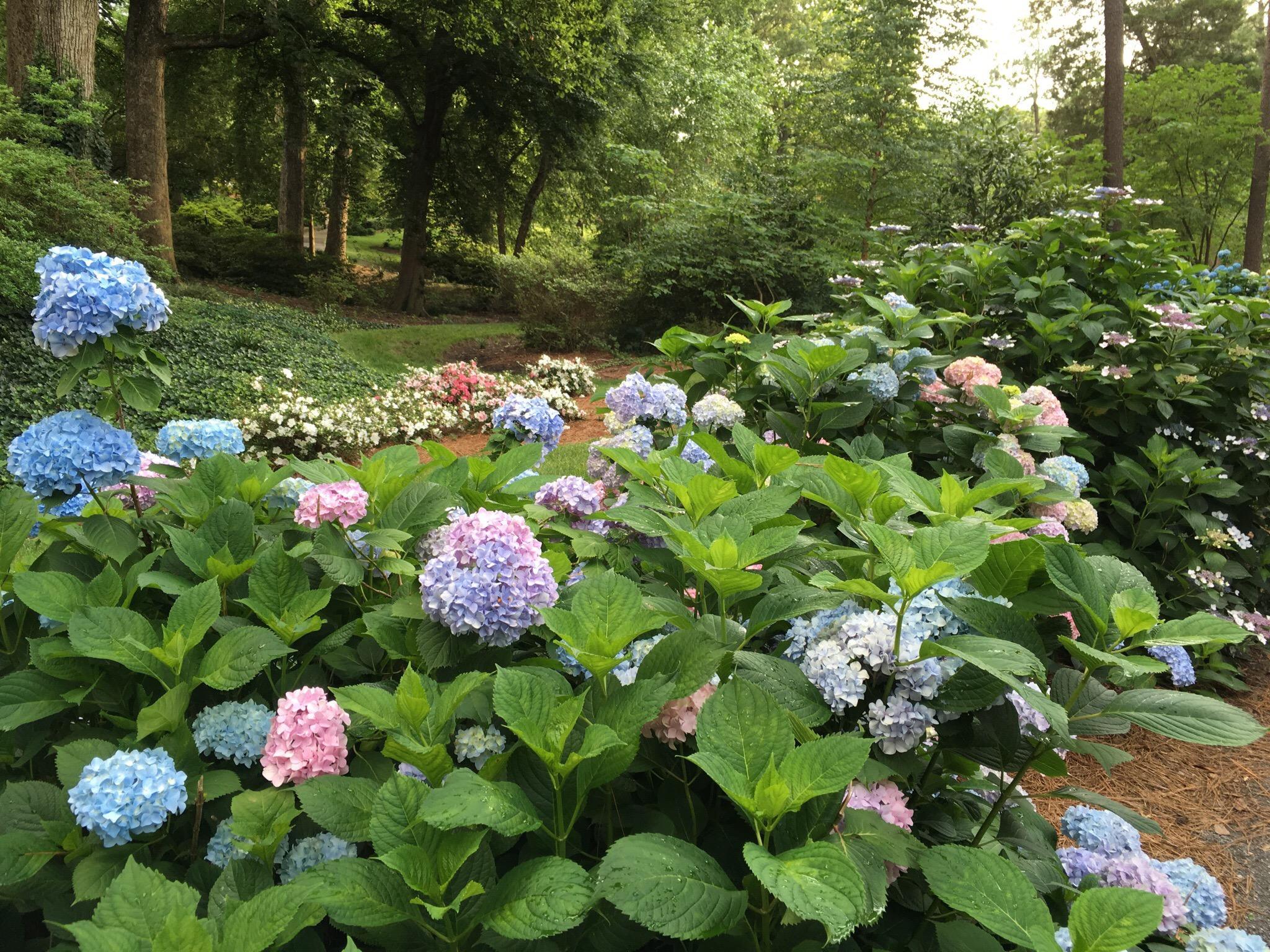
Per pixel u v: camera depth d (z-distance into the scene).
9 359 9.84
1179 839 3.05
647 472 2.03
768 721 1.13
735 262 15.69
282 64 20.48
